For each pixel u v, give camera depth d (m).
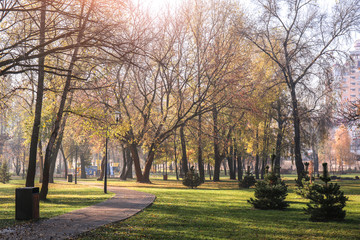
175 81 40.38
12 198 23.11
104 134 21.91
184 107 41.62
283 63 41.09
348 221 14.13
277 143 51.47
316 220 14.41
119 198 22.41
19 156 80.06
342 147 99.62
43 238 10.18
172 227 12.48
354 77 144.50
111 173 74.25
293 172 102.19
